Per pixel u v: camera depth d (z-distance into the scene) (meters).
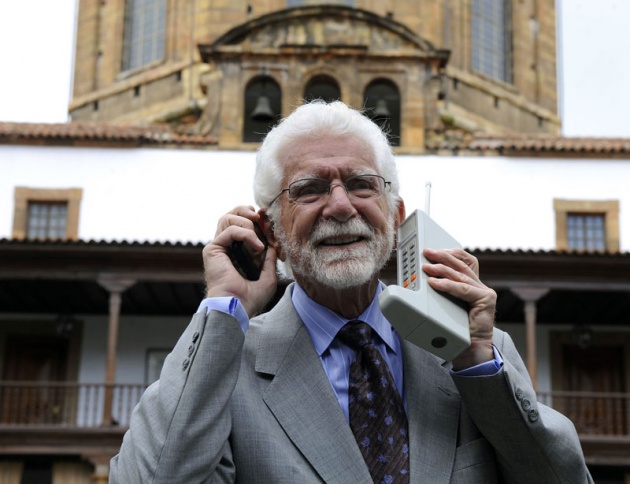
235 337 2.92
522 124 35.03
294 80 27.02
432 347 2.92
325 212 3.11
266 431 2.92
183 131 26.50
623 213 25.08
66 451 21.38
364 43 27.20
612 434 22.31
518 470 2.95
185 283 22.02
